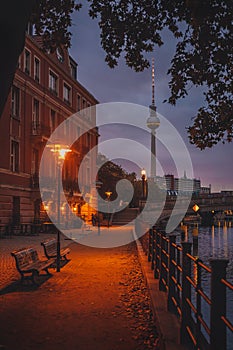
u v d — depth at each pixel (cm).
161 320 628
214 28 801
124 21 936
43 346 566
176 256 754
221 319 401
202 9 665
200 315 482
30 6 396
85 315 728
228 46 815
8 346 565
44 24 959
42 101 3659
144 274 1135
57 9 938
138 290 955
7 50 393
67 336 611
